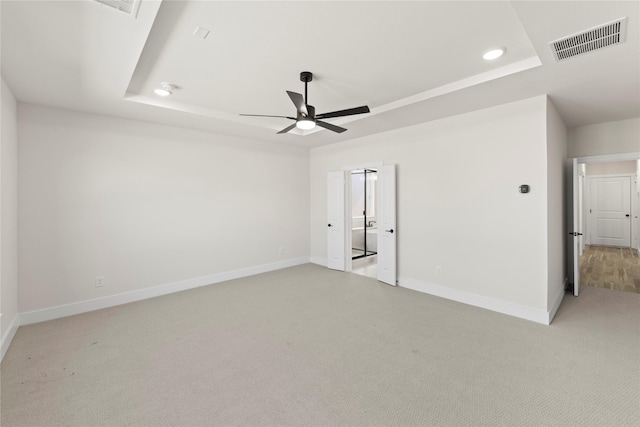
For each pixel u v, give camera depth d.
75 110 3.61
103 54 2.30
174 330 3.12
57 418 1.86
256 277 5.22
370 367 2.42
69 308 3.57
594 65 2.47
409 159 4.48
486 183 3.67
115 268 3.92
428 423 1.80
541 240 3.26
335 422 1.82
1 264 2.69
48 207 3.45
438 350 2.68
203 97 3.46
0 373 2.35
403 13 1.93
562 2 1.70
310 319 3.39
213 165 4.85
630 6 1.72
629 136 4.03
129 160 4.02
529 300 3.36
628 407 1.92
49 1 1.68
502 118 3.51
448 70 2.76
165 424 1.81
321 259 6.15
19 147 3.27
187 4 1.83
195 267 4.67
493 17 1.98
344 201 5.63
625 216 7.65
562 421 1.81
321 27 2.09
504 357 2.55
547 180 3.21
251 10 1.89
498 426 1.77
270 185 5.64
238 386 2.18
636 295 4.14
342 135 5.06
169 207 4.39
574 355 2.57
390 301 3.98
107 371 2.38
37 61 2.41
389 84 3.07
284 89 3.21
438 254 4.18
